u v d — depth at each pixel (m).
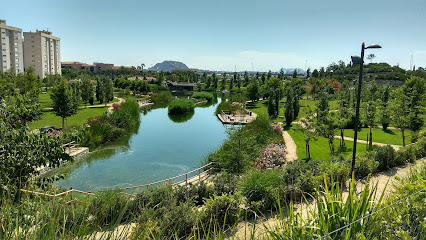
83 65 167.88
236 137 17.03
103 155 22.73
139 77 128.38
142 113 50.28
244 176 10.37
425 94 25.22
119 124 31.09
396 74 81.19
